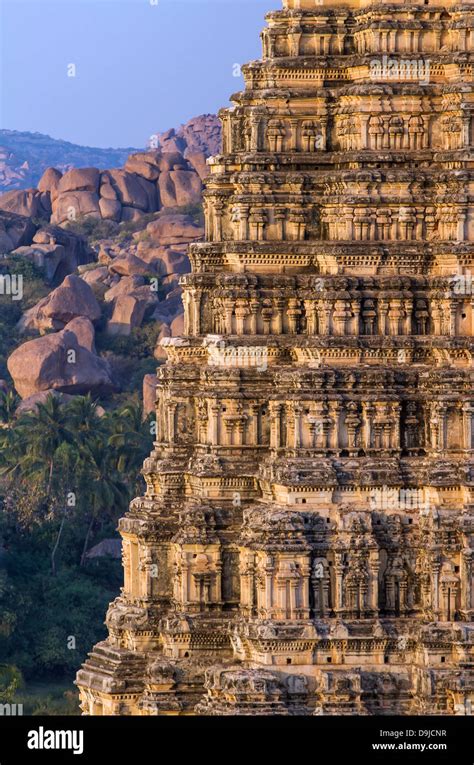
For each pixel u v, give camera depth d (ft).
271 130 398.01
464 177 385.70
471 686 377.30
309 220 397.19
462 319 387.55
